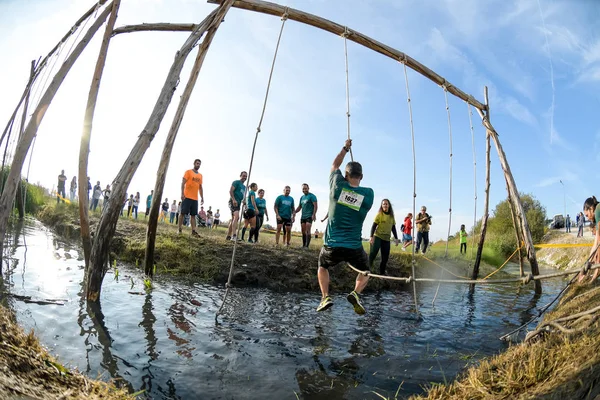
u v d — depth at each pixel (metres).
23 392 1.96
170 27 7.03
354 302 4.95
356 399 3.43
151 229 7.55
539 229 30.75
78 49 6.03
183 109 7.45
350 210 4.95
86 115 6.00
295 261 9.41
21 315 4.34
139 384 3.29
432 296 9.12
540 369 2.64
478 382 2.83
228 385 3.49
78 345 3.86
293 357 4.32
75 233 11.22
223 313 5.71
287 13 6.49
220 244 9.90
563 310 4.41
